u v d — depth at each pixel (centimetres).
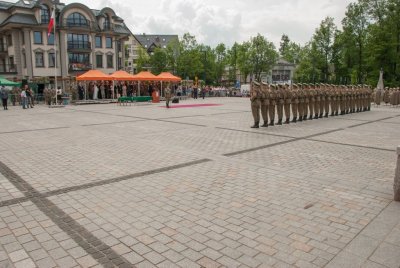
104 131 1251
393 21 4709
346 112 1941
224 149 909
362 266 336
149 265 340
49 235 407
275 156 827
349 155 845
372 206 495
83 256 358
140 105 2817
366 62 5038
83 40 4972
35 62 4591
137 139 1070
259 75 7188
